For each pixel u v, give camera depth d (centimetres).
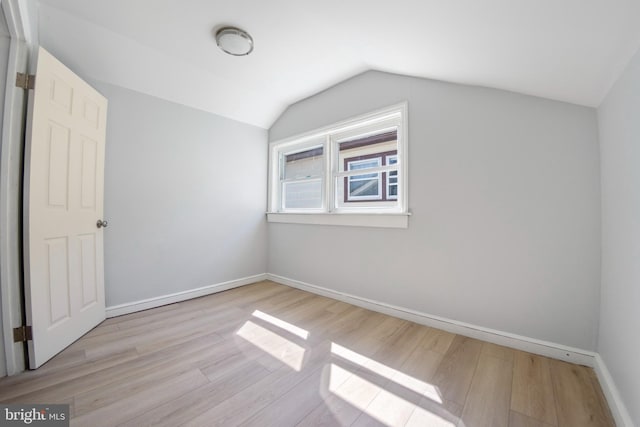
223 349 161
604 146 132
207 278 269
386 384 129
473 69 155
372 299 228
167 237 239
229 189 287
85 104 177
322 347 164
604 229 134
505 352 158
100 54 190
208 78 238
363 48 186
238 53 202
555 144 151
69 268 164
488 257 172
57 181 154
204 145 265
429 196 196
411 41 150
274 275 319
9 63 133
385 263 220
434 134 194
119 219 211
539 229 156
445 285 189
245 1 157
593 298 142
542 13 92
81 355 152
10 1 124
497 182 169
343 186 264
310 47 200
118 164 210
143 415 107
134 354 154
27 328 137
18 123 136
